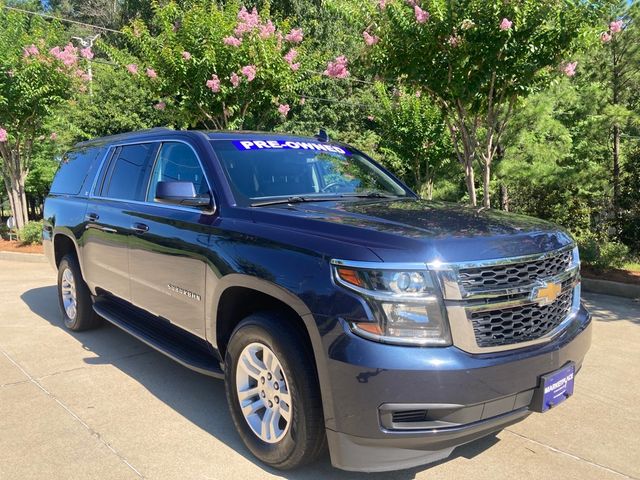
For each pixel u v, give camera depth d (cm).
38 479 299
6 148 1440
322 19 2412
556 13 718
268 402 311
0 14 1323
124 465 314
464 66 764
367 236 280
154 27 2558
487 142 868
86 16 3816
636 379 450
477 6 720
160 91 1079
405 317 258
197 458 323
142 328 453
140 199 453
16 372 462
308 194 397
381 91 1627
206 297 354
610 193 1145
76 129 1845
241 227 334
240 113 1113
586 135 1349
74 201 563
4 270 1055
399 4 751
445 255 266
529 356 278
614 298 738
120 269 464
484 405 264
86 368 472
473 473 310
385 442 255
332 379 264
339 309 264
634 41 1554
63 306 597
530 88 810
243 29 1010
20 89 1274
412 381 251
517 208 1271
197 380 447
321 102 2484
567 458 327
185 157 416
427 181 1734
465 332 262
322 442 285
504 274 279
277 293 293
